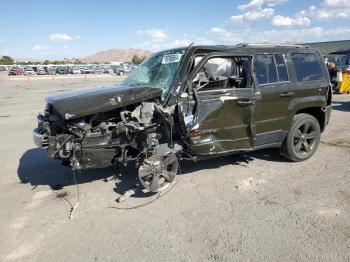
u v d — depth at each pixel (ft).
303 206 13.93
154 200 15.01
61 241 12.04
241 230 12.25
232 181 16.87
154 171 15.02
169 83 15.72
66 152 13.97
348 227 12.19
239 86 16.71
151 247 11.42
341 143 23.38
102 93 14.51
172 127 14.96
